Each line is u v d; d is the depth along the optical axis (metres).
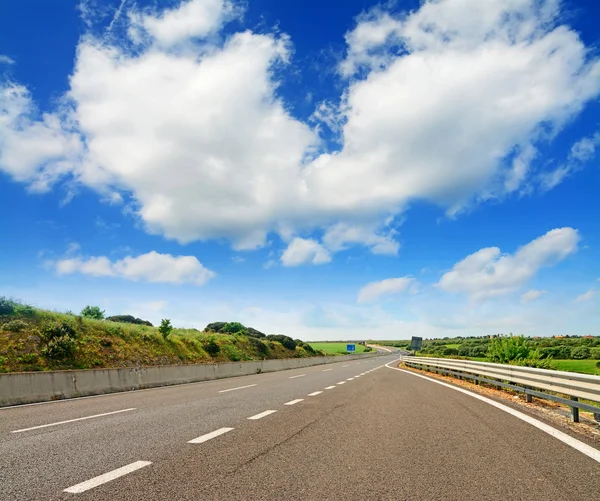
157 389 17.47
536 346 19.80
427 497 4.09
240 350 44.75
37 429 7.82
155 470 4.95
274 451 5.89
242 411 9.91
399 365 43.59
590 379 7.48
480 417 8.91
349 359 73.56
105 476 4.72
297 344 67.94
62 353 22.47
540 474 4.83
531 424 8.06
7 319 23.16
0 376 12.36
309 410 10.03
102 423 8.37
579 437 6.85
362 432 7.28
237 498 4.04
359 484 4.46
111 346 26.50
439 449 6.02
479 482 4.54
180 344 34.22
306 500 4.00
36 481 4.55
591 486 4.41
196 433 7.20
